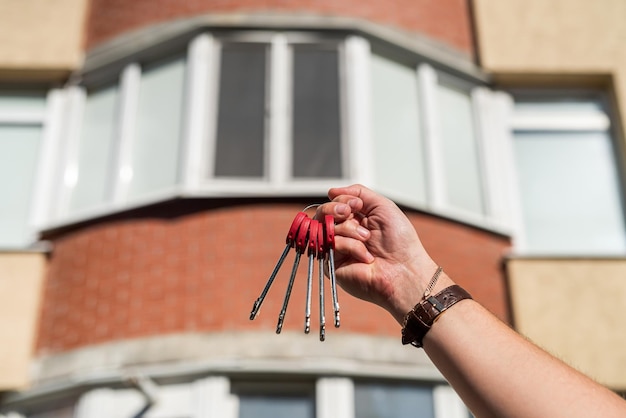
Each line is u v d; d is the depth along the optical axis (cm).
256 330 689
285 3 842
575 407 191
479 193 838
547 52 902
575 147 879
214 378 677
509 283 772
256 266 714
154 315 707
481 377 203
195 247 727
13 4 912
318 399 675
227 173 768
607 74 900
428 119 827
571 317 759
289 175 766
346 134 788
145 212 753
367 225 252
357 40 829
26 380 722
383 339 699
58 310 741
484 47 899
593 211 848
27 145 862
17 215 830
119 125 822
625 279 775
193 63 818
